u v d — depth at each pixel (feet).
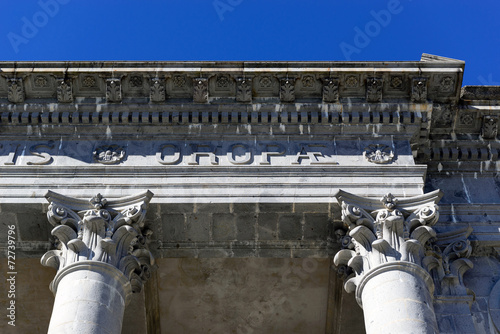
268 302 82.89
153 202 70.90
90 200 69.97
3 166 73.41
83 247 66.54
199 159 74.64
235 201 71.00
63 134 76.54
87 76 76.64
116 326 63.16
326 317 83.61
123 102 77.15
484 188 78.33
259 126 76.79
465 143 79.71
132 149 75.61
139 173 73.15
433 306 67.97
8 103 77.10
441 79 77.15
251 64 76.54
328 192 71.87
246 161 74.38
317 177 73.15
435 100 78.74
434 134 79.82
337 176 73.26
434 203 70.38
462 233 73.05
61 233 68.03
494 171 79.61
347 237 70.38
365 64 76.64
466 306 68.39
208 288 81.66
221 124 76.79
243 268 80.02
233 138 76.33
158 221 72.02
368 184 72.59
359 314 80.12
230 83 77.10
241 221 72.13
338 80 76.59
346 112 76.89
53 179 72.64
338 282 79.66
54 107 76.95
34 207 70.90
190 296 82.33
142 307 80.69
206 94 76.69
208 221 72.13
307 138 76.33
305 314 83.66
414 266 65.77
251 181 72.59
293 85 76.69
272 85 77.15
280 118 76.79
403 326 61.21
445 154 79.51
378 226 68.59
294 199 71.26
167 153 75.31
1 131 76.59
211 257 74.69
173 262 79.20
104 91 77.46
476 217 75.51
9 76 76.48
